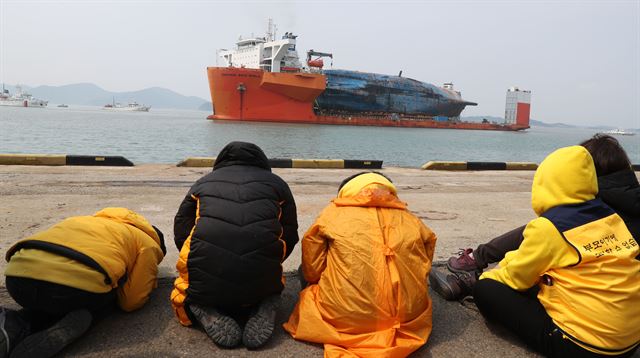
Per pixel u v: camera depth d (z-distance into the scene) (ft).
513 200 23.31
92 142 94.89
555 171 7.56
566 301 7.28
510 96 431.43
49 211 16.55
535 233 7.54
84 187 21.35
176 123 214.48
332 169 32.86
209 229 7.75
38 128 135.85
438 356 7.95
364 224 8.16
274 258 8.06
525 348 8.37
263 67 236.84
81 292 7.43
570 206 7.47
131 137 114.52
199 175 26.37
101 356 7.45
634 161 104.73
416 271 8.02
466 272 10.47
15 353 6.86
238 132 152.56
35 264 7.24
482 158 97.04
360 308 7.55
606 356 7.00
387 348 7.25
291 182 25.86
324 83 219.20
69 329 7.22
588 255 7.04
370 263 7.69
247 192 8.20
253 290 7.89
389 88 283.38
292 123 225.97
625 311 6.85
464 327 9.09
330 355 7.39
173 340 8.05
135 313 8.96
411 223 8.55
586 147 8.42
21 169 25.73
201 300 7.86
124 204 18.25
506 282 8.27
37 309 7.50
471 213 19.71
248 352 7.75
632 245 7.20
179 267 8.25
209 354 7.64
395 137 170.91
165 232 14.49
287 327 8.50
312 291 8.50
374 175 9.25
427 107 307.99
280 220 8.81
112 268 7.82
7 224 14.58
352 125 255.91
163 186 22.44
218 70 212.43
